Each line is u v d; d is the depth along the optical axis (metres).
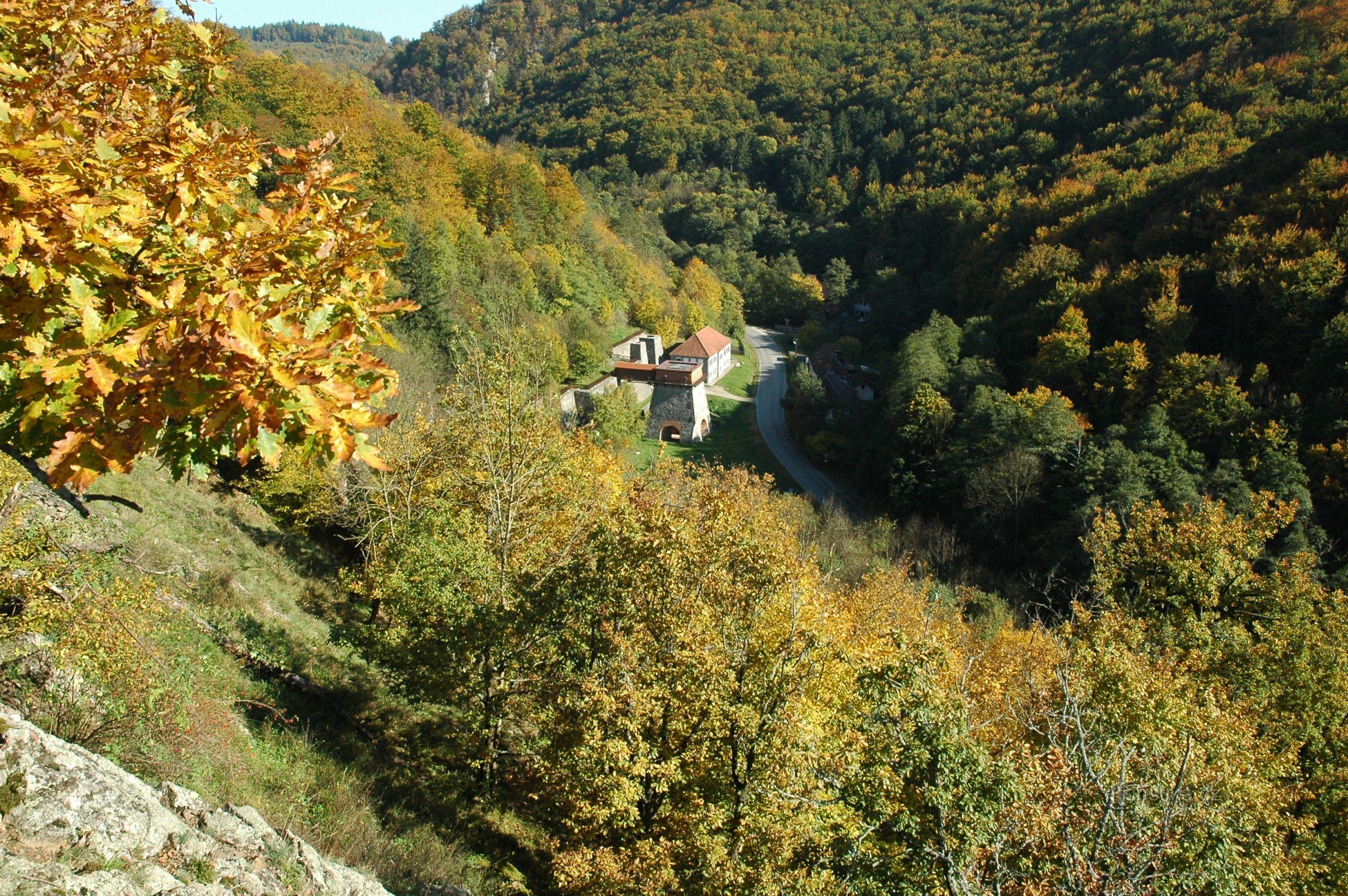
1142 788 10.49
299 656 18.59
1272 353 52.16
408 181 79.00
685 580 14.77
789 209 148.25
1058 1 154.00
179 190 5.02
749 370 102.06
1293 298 50.56
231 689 14.38
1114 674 14.38
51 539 10.03
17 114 4.32
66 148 4.41
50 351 4.16
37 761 6.95
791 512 46.16
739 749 12.94
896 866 10.48
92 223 4.31
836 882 10.72
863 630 24.00
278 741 13.88
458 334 50.66
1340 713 18.16
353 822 12.16
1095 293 63.53
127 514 18.20
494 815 16.67
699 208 146.38
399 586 17.41
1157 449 46.25
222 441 4.54
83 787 7.03
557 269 85.38
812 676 13.73
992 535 49.75
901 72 157.38
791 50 183.75
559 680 15.48
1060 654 16.25
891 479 58.03
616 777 12.37
